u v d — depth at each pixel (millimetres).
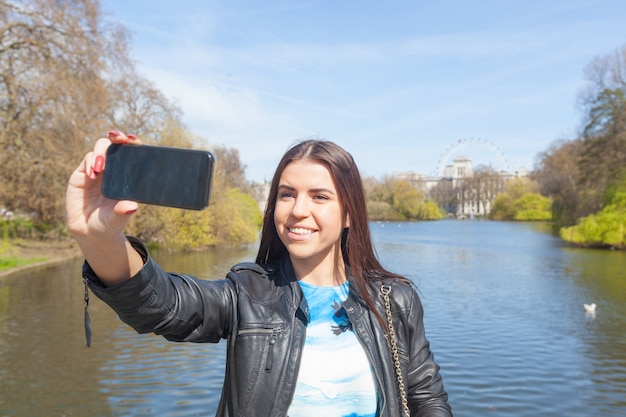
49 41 20297
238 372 1515
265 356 1511
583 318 11320
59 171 20953
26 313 11719
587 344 9141
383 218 97938
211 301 1539
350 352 1578
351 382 1548
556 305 12906
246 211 37688
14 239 25766
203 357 8367
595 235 32250
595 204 38812
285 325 1556
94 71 21484
